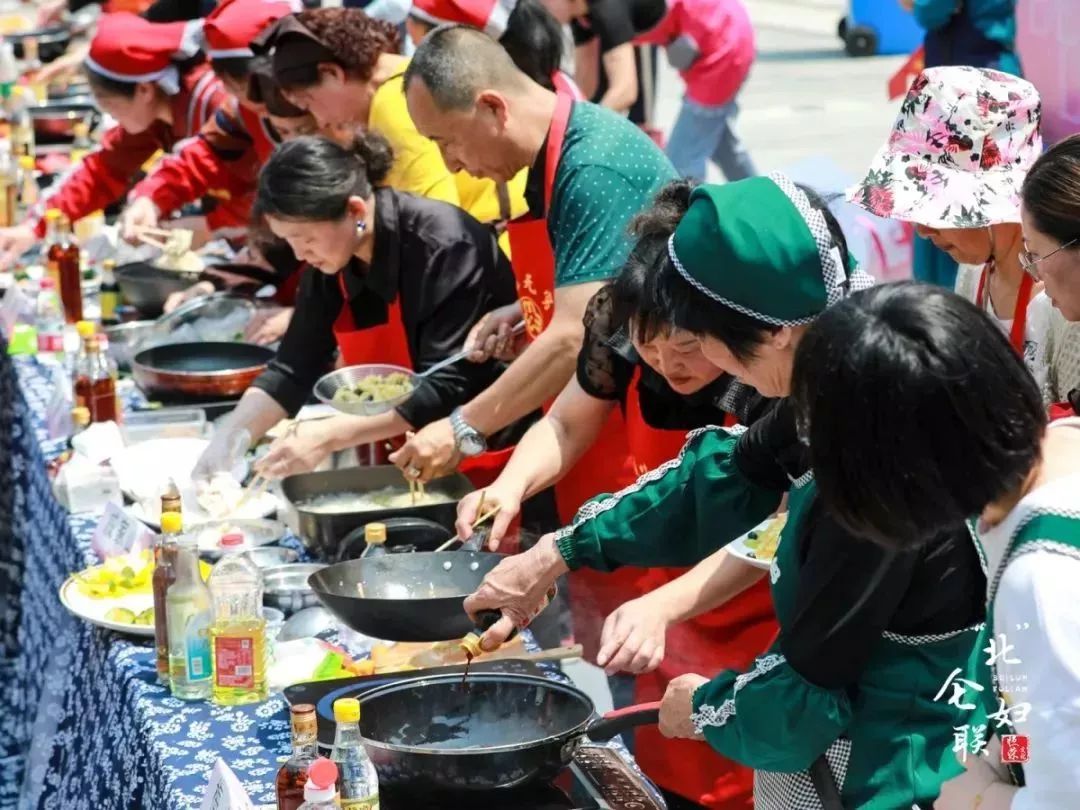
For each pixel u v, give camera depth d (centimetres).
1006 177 248
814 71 1117
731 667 255
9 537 438
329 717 199
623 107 531
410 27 344
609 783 189
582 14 523
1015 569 137
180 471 312
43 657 330
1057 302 210
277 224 295
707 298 167
